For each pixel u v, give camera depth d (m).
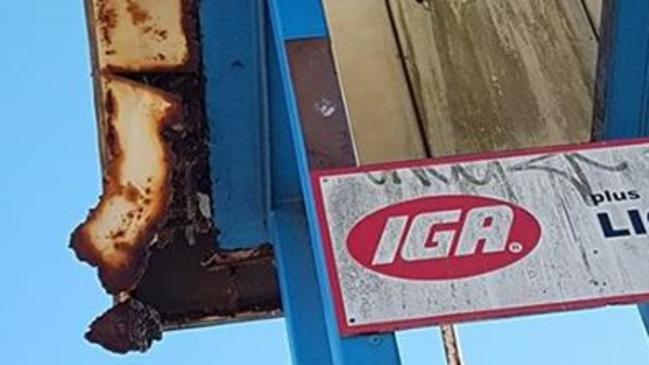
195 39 7.04
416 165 5.01
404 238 4.78
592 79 6.80
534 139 6.59
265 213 7.66
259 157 7.49
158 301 7.83
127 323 6.56
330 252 4.75
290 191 7.55
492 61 7.00
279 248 7.24
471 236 4.79
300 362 6.67
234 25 7.00
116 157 6.59
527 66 6.95
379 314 4.59
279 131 7.33
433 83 6.92
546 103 6.75
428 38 7.14
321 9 5.48
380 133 6.71
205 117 7.33
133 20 6.97
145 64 7.03
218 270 7.85
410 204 4.88
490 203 4.89
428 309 4.60
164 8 6.97
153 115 6.71
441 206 4.87
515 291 4.65
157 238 6.92
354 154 5.08
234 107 7.30
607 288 4.67
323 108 5.19
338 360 4.59
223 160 7.48
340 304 4.61
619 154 5.09
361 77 6.97
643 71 5.95
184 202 7.53
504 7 7.27
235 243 7.77
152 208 6.48
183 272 7.80
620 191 4.96
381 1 7.33
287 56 5.33
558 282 4.68
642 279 4.70
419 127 6.73
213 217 7.64
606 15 5.99
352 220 4.84
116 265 6.34
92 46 6.96
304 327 6.79
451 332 5.71
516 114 6.73
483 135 6.65
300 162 5.25
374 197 4.90
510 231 4.81
